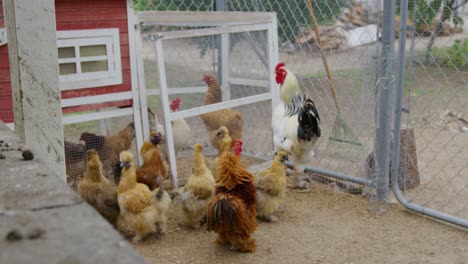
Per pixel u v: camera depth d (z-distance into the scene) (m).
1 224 1.16
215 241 3.91
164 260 3.69
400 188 4.87
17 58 2.51
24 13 2.47
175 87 4.88
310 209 4.64
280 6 5.68
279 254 3.76
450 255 3.71
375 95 4.45
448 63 6.10
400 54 4.32
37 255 1.01
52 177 1.51
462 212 4.43
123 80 4.64
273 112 5.16
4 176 1.51
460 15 6.22
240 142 4.70
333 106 6.32
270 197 4.21
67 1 4.18
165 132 4.75
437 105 7.12
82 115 4.46
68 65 4.31
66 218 1.19
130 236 4.13
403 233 4.10
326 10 6.23
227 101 5.21
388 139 4.50
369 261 3.64
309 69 7.43
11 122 4.14
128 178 3.88
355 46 6.79
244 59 5.34
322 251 3.80
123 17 4.52
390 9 4.20
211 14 5.11
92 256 1.00
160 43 4.57
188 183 4.16
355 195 4.95
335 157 5.32
